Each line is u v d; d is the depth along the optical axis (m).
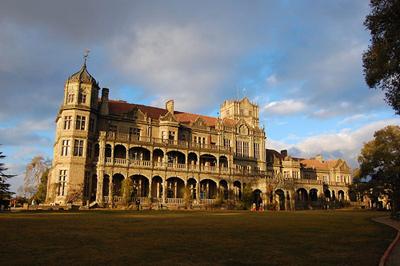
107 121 71.19
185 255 13.50
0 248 14.06
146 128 75.38
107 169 64.94
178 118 85.38
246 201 75.06
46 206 55.38
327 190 102.44
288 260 12.81
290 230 22.88
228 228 23.64
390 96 23.05
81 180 63.19
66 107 66.06
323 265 12.04
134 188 65.81
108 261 12.23
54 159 71.00
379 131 67.19
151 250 14.42
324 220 33.34
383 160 64.62
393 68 21.11
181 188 74.75
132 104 80.00
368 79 23.17
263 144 93.75
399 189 56.25
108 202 62.00
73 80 67.62
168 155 75.19
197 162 76.94
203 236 19.05
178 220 30.66
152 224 26.03
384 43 21.02
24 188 84.19
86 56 70.81
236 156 87.56
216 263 12.20
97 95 70.31
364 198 104.56
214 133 85.69
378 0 20.86
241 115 97.38
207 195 77.50
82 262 11.99
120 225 24.75
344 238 18.92
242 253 14.05
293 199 83.12
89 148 66.12
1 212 42.78
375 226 26.66
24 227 21.72
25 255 12.88
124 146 68.50
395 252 14.79
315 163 114.12
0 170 54.06
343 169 112.38
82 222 26.55
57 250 13.98
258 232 21.42
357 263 12.36
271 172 89.25
